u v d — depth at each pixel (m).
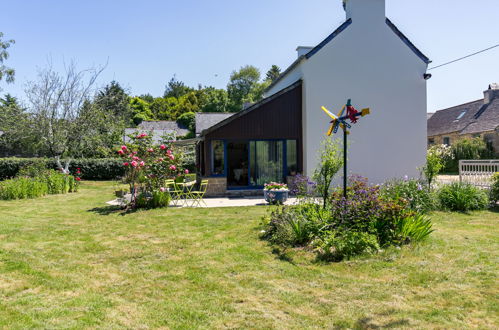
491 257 5.78
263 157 16.09
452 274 5.04
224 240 7.28
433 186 11.60
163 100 77.25
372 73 15.55
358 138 15.48
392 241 6.46
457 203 10.46
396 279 4.92
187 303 4.28
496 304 4.07
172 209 11.45
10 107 20.12
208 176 15.34
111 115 21.69
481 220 9.05
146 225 8.96
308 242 6.62
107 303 4.29
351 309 4.06
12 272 5.46
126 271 5.49
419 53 15.78
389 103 15.67
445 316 3.83
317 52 15.20
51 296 4.52
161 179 12.12
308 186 12.34
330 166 8.29
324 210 7.44
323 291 4.59
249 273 5.30
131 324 3.75
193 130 51.19
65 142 19.98
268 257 6.05
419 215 7.07
